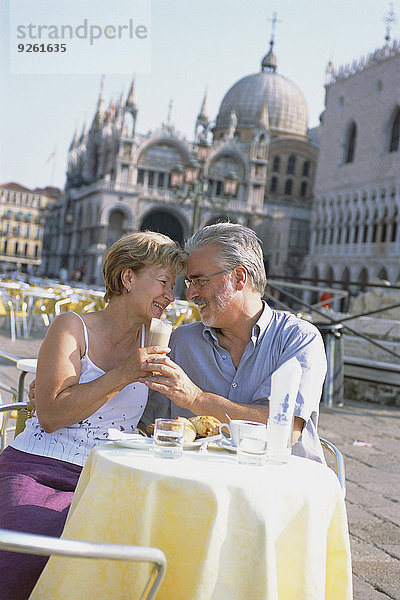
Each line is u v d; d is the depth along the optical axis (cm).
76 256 9056
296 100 10056
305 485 223
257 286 319
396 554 417
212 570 206
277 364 315
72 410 283
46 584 219
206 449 252
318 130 10694
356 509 498
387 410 961
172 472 216
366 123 6812
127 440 248
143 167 8188
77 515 220
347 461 643
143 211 8012
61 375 286
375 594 359
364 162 6775
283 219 8450
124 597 217
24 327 1506
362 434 776
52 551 171
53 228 10619
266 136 8669
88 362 296
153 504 211
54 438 298
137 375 284
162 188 8294
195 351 331
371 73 6794
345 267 6912
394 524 471
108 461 224
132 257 301
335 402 966
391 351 1016
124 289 305
